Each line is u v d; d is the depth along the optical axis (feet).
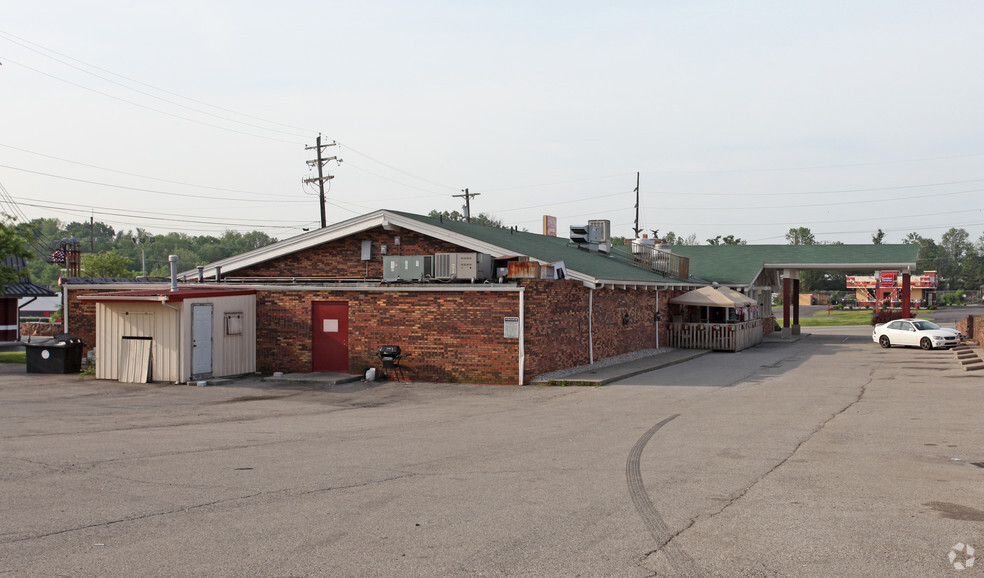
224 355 70.59
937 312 258.37
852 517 23.95
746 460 33.63
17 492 27.89
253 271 88.79
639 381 69.26
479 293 67.46
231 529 22.95
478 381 67.41
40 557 20.34
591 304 80.23
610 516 24.29
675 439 39.42
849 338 139.54
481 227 94.58
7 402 55.21
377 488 28.40
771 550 20.72
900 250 135.85
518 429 43.32
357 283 75.20
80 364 75.92
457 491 27.86
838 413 48.83
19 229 97.14
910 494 26.99
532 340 67.05
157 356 67.31
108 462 33.53
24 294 130.11
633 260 116.57
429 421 46.78
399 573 19.04
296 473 31.22
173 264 71.92
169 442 38.99
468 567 19.48
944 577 18.57
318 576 18.85
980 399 54.95
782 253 145.18
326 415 49.60
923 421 45.09
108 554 20.59
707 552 20.59
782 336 138.00
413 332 69.72
